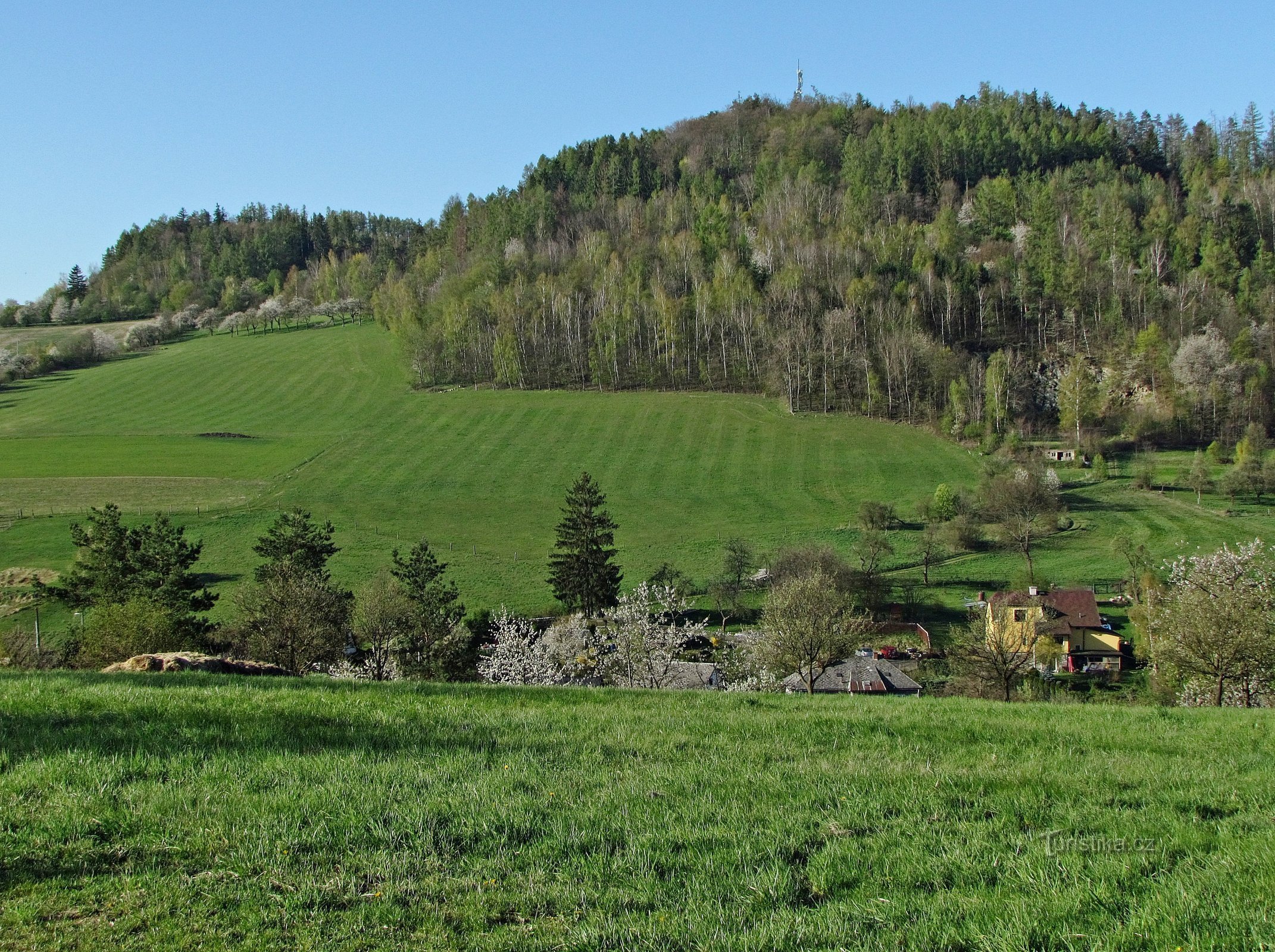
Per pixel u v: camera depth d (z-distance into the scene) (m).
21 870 10.86
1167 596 41.97
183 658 27.78
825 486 118.75
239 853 11.45
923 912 10.27
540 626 72.88
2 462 131.00
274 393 170.75
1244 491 106.81
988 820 13.14
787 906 10.50
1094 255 178.50
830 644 43.50
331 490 119.00
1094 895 10.41
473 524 106.75
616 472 125.88
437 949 9.54
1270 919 9.64
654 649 49.72
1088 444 127.25
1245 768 16.64
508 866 11.43
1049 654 64.31
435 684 24.44
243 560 90.44
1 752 14.54
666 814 13.16
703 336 170.75
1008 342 159.88
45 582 79.12
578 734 17.69
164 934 9.65
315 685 23.23
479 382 169.25
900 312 160.50
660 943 9.66
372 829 12.20
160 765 14.30
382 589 58.66
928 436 136.00
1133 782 15.11
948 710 22.59
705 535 101.38
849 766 15.88
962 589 83.56
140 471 126.06
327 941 9.61
